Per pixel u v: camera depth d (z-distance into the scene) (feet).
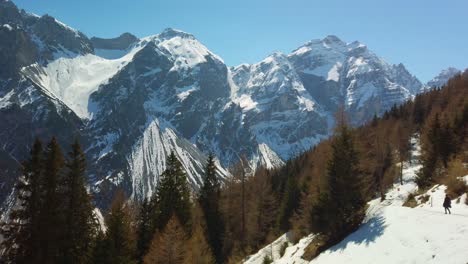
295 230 192.75
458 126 243.40
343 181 141.90
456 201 121.49
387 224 114.42
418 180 209.56
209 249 181.98
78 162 139.23
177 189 226.17
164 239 151.94
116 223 150.10
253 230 241.35
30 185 128.36
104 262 138.00
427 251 85.05
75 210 137.28
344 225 140.67
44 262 126.93
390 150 259.19
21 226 126.72
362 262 100.27
